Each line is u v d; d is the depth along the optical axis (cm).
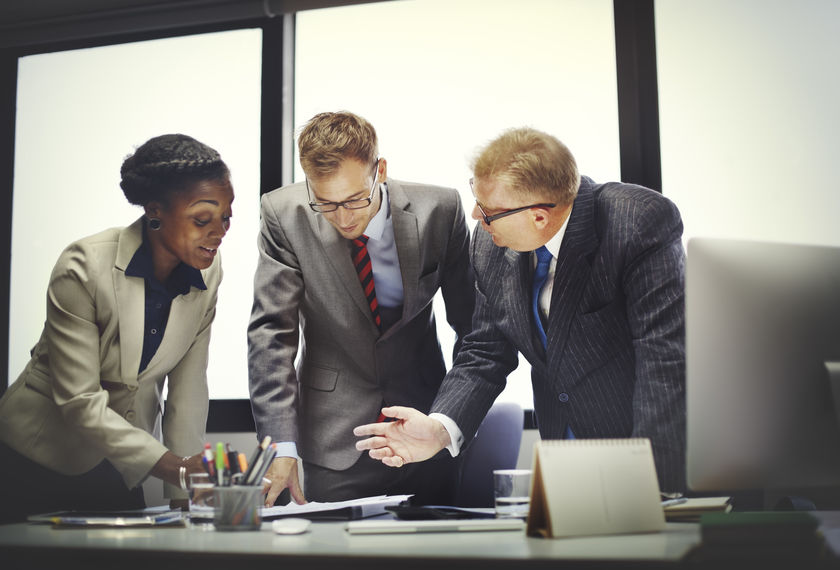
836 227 254
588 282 169
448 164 274
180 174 222
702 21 263
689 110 261
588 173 266
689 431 112
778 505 142
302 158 188
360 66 283
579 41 271
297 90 287
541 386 186
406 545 102
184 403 219
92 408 197
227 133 286
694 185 259
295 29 288
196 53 292
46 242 294
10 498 202
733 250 116
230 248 279
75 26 297
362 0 279
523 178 163
